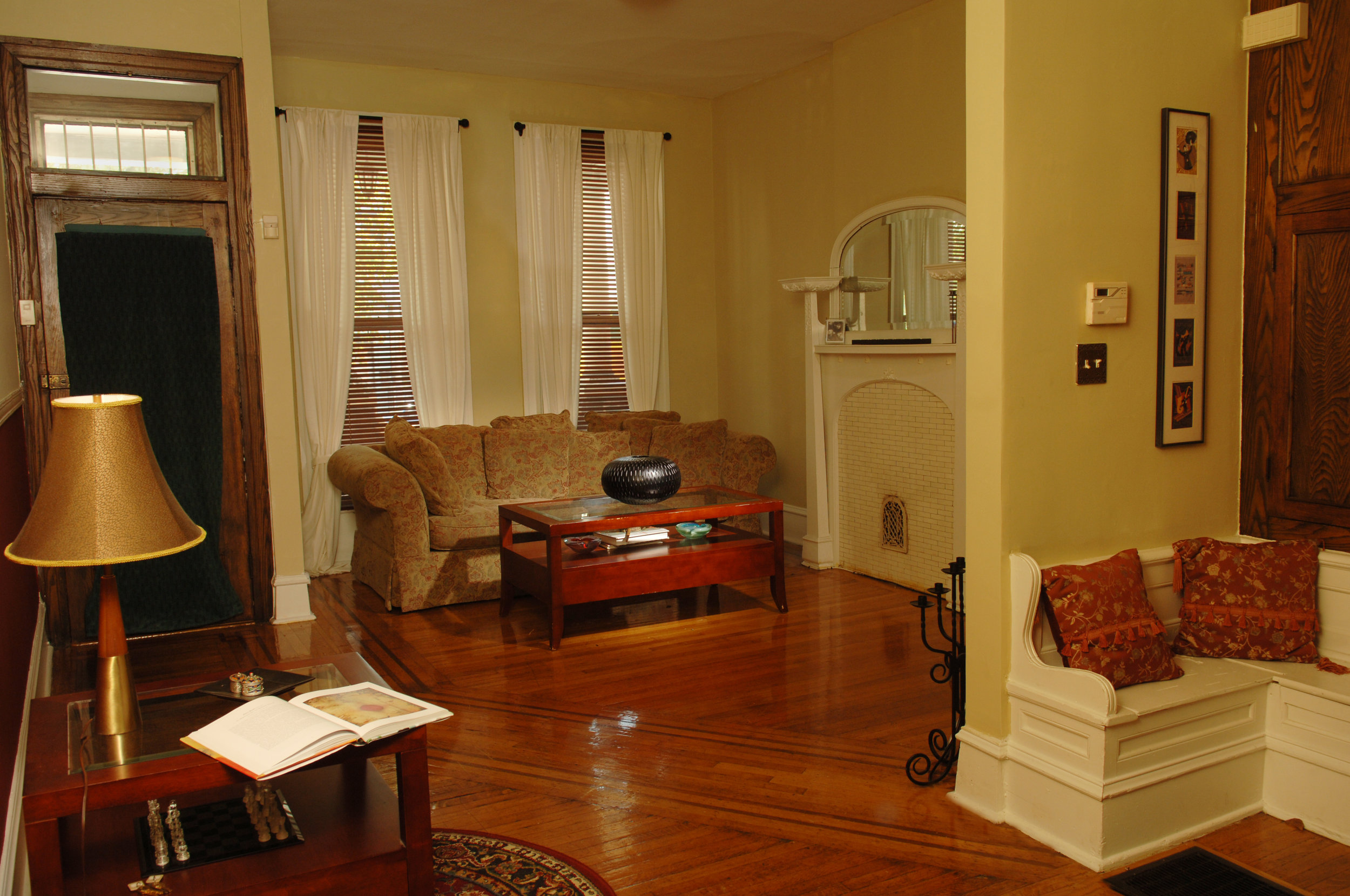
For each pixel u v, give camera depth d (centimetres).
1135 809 253
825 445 583
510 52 585
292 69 588
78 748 194
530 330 660
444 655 438
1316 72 293
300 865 200
